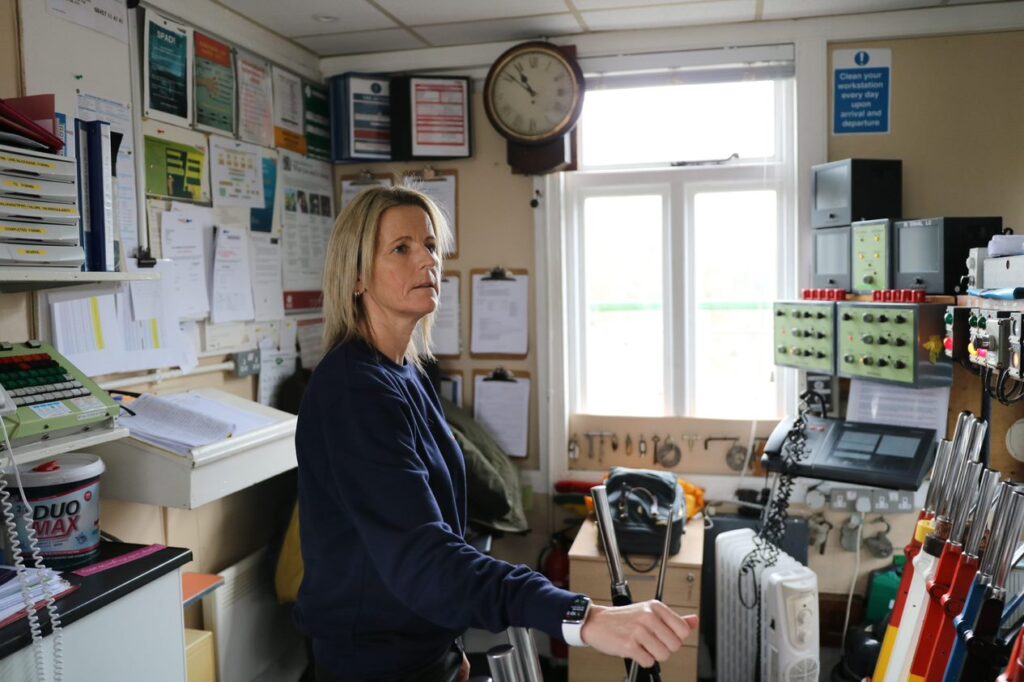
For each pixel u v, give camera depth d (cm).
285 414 252
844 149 320
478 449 326
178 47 262
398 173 359
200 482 209
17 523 171
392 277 137
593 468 352
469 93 346
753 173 334
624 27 325
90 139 182
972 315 224
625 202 350
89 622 162
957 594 177
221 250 283
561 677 333
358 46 340
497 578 103
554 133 324
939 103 312
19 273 159
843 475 284
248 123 300
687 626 94
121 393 229
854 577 320
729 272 343
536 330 352
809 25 317
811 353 303
